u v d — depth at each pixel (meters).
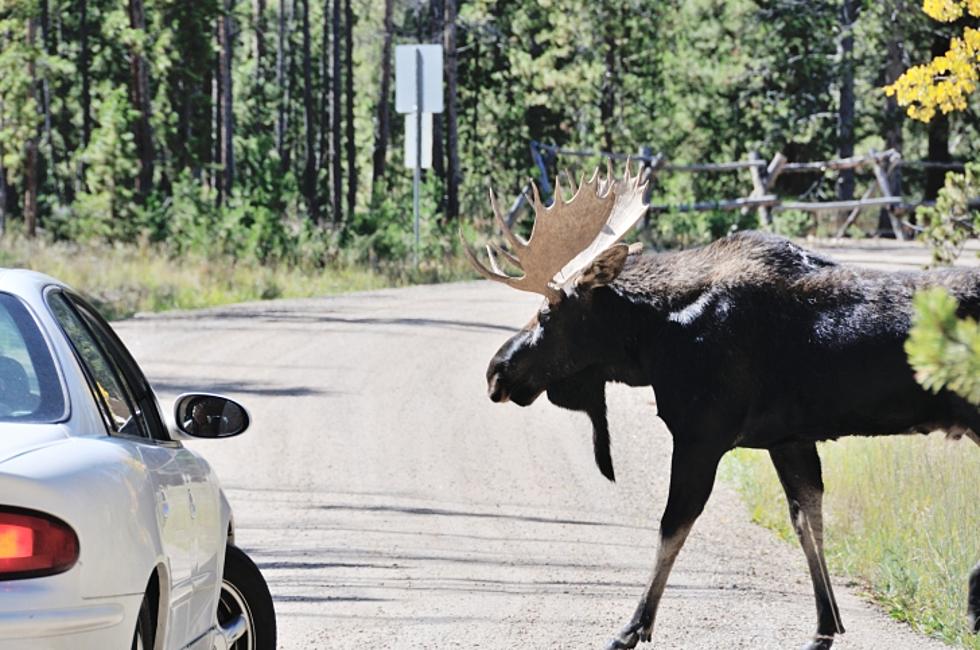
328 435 40.56
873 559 25.73
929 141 136.38
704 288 21.53
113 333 16.02
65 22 151.38
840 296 20.97
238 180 101.62
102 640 11.62
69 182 150.50
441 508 31.67
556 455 38.50
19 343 13.25
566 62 144.88
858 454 30.66
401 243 97.69
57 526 11.41
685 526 20.95
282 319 68.50
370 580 24.89
